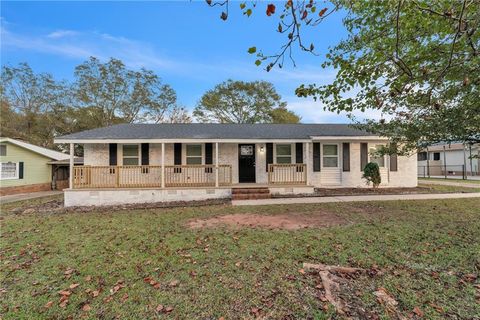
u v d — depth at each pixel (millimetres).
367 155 12820
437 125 4695
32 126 21984
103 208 9211
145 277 3404
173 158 11727
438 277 3268
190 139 10516
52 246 4719
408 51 3795
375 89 3611
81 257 4141
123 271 3600
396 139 6449
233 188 10594
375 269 3502
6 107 20594
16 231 5840
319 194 10789
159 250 4395
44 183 16438
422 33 3463
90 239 5133
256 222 6254
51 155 16859
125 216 7508
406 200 8984
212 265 3729
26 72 21328
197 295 2955
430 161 26438
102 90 22281
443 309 2629
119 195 10156
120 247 4598
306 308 2674
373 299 2807
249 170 12141
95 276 3463
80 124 22141
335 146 12758
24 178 15000
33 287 3203
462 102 4270
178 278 3361
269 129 13141
